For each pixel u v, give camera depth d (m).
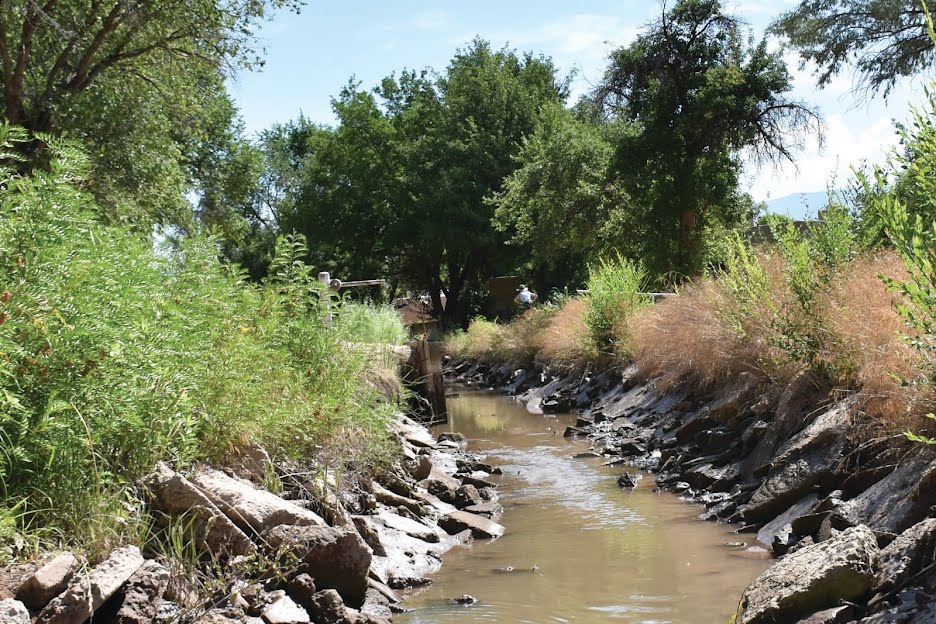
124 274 5.48
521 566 6.83
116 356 4.86
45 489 4.55
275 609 4.82
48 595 3.89
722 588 5.95
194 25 18.95
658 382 13.56
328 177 47.53
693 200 25.95
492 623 5.52
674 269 25.89
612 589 6.09
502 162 43.53
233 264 7.62
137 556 4.46
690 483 9.21
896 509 5.86
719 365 11.20
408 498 8.59
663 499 8.87
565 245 31.95
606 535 7.61
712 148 26.25
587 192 29.64
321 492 6.80
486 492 9.55
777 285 9.93
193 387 5.85
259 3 19.59
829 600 4.88
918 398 6.29
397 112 49.94
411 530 7.60
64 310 4.64
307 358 8.48
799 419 8.41
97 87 18.23
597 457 11.50
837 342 8.29
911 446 6.39
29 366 4.54
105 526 4.56
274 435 6.98
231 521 5.25
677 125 26.00
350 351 9.12
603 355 17.52
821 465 7.25
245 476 6.40
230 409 6.41
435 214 43.31
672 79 26.58
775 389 9.38
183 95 20.41
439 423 16.36
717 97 25.08
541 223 30.98
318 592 5.23
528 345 23.73
